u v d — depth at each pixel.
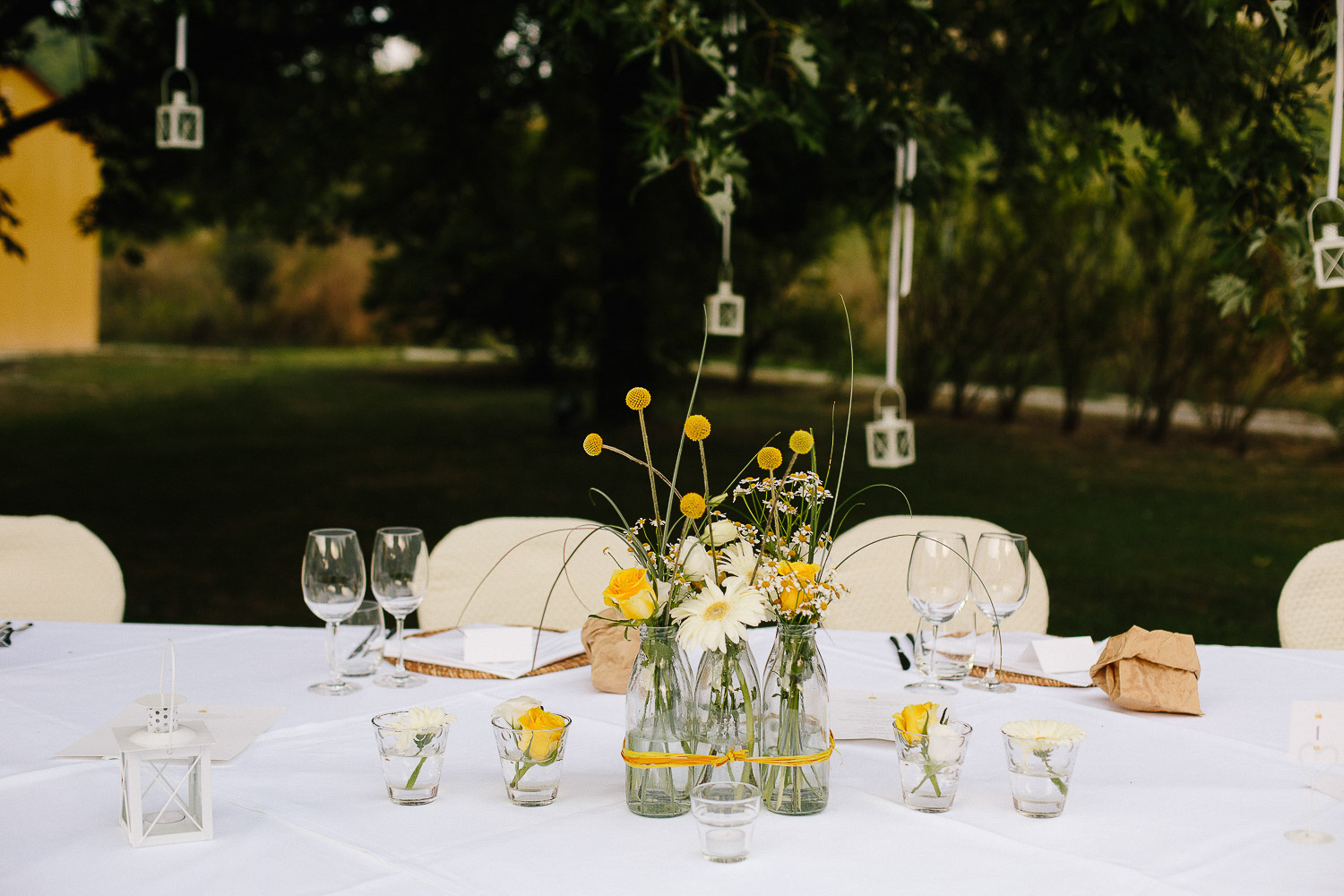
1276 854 1.31
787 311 17.11
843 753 1.65
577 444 12.34
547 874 1.25
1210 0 3.44
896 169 3.79
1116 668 1.87
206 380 19.03
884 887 1.22
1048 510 8.95
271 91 9.48
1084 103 4.48
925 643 2.06
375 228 15.13
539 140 14.95
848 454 11.75
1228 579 6.83
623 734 1.73
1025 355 13.92
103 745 1.63
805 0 4.26
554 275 15.09
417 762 1.43
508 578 2.79
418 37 9.54
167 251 26.02
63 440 12.28
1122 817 1.41
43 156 22.67
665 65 8.50
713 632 1.33
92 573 2.69
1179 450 12.16
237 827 1.37
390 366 21.84
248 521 8.32
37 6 7.40
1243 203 3.98
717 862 1.28
